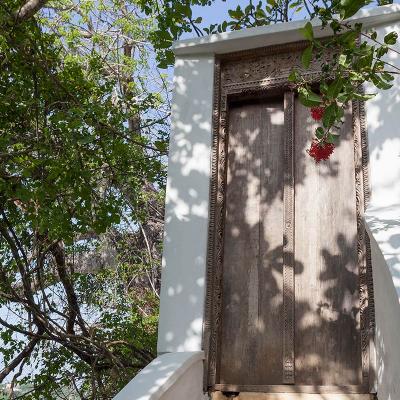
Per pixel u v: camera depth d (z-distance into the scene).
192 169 4.75
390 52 4.49
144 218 9.29
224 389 4.18
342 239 4.43
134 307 9.78
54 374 8.36
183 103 4.98
